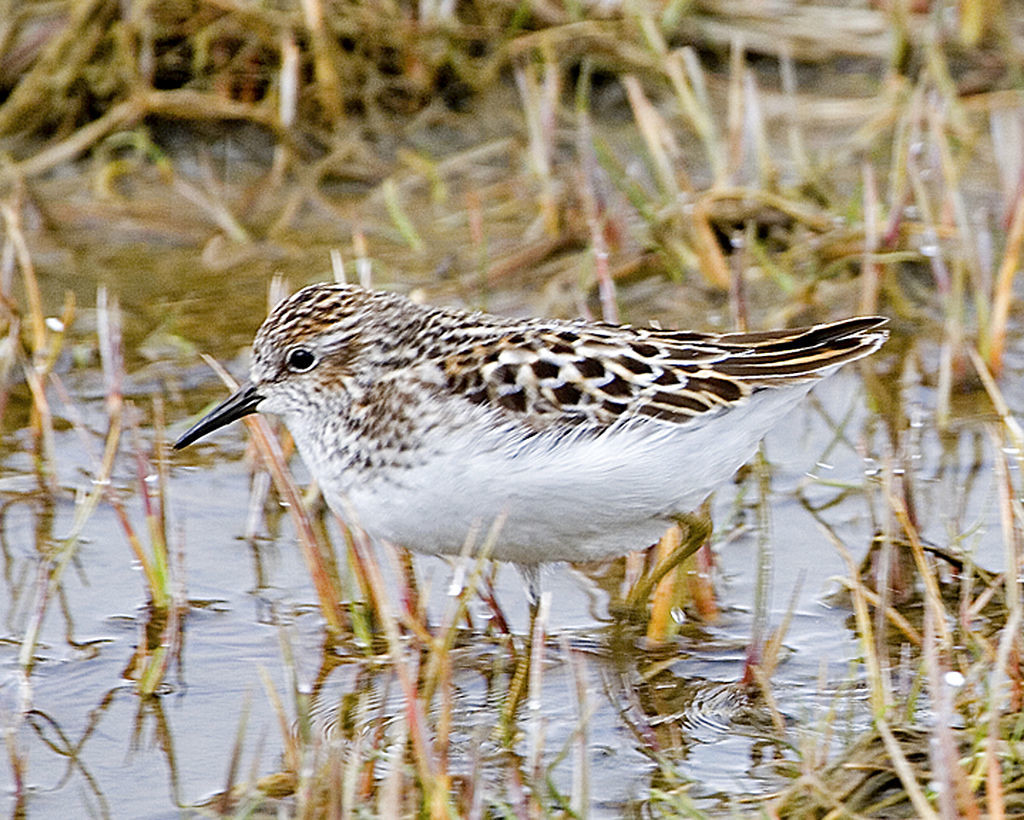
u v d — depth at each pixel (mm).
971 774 8211
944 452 12500
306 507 11398
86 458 12672
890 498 10023
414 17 17250
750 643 9906
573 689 9719
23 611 10734
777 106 17203
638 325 14102
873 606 10445
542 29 17594
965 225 13609
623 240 15125
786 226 15180
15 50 17062
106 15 16797
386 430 9492
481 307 14453
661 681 9773
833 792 8195
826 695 9453
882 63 17672
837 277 14805
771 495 12039
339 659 10156
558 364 9328
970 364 13359
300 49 17000
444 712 8695
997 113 16781
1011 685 8875
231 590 11008
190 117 16812
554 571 11195
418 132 16969
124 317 14547
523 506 9289
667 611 10180
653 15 17688
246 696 9617
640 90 15578
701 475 9477
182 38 17016
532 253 15000
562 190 15742
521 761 8938
